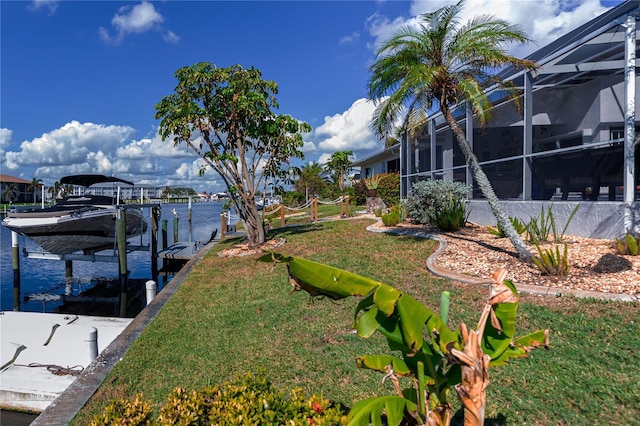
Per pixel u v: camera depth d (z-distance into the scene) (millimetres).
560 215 8844
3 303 12172
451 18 7465
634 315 4223
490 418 2891
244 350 4750
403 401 1751
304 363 4211
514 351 1737
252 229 11617
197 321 5953
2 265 17672
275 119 11898
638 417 2740
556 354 3629
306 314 5641
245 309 6223
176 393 2438
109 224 14766
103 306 11969
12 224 12430
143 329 5871
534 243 7914
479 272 6359
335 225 14742
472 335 1507
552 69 9328
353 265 7816
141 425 2277
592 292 4988
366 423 1612
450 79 7672
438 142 14750
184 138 11172
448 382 1732
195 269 9734
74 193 16703
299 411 2209
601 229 7859
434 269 6738
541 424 2795
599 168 8172
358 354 4258
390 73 7805
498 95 10508
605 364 3387
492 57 7234
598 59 9078
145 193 16750
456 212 10617
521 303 4902
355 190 27875
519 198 10430
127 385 4160
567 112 9992
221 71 11219
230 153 11664
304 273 1637
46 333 6641
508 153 10930
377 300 1614
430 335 1679
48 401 5133
